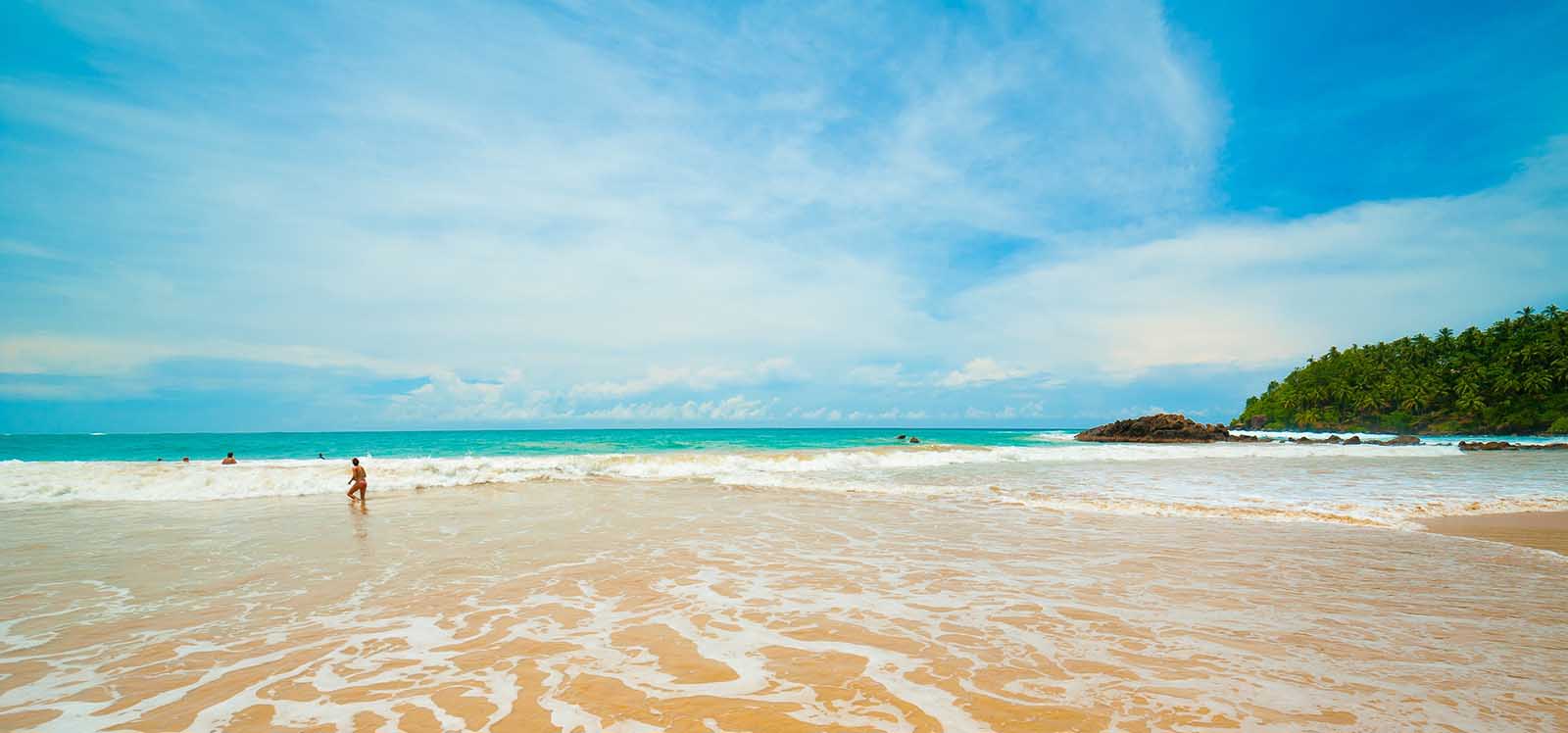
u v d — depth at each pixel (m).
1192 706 4.47
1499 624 6.31
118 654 5.57
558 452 41.84
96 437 81.69
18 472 19.30
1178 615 6.62
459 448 48.91
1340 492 18.09
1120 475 23.28
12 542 10.73
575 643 5.83
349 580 8.16
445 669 5.20
